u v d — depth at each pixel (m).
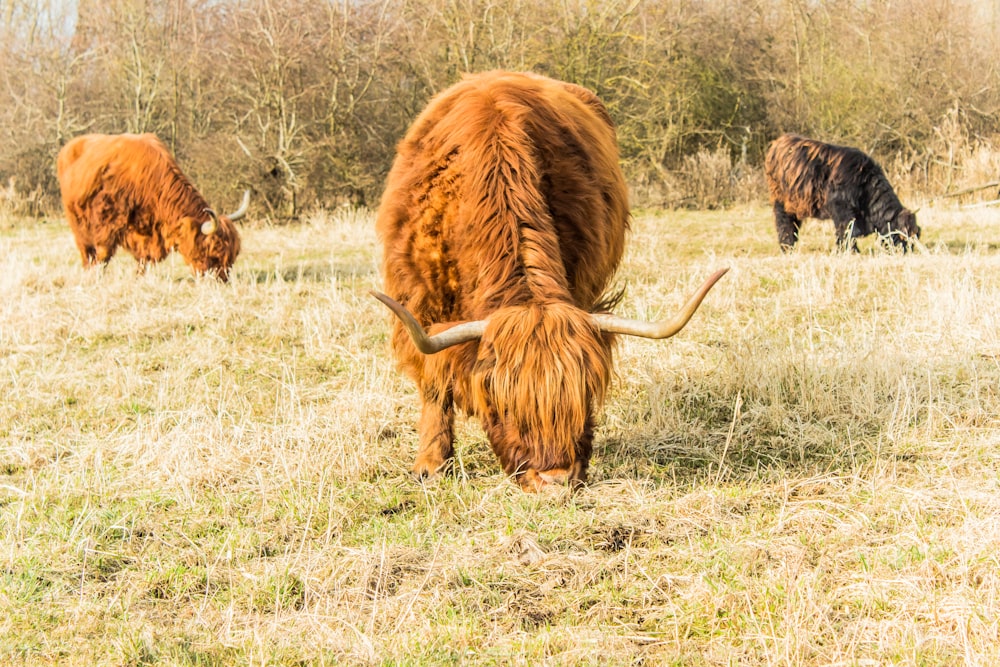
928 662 2.92
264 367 6.88
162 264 12.17
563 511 4.15
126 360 7.07
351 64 20.67
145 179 10.53
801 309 7.94
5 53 22.98
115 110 23.50
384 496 4.54
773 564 3.64
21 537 4.08
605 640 3.17
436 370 4.24
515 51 20.16
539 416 3.53
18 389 6.30
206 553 3.98
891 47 21.72
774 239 13.47
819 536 3.85
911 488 4.25
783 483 4.42
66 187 11.13
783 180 11.93
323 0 20.25
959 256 9.80
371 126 21.02
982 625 3.05
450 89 4.92
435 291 4.28
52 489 4.61
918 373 5.79
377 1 20.59
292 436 5.21
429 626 3.29
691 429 5.27
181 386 6.31
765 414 5.40
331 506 4.27
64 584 3.69
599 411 4.13
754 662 3.02
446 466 4.75
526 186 4.05
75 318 8.27
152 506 4.47
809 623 3.17
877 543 3.77
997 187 17.19
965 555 3.50
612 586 3.57
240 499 4.52
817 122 22.62
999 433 4.88
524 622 3.37
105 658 3.18
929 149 19.67
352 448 5.05
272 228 17.44
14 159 22.25
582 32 20.39
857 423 5.21
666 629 3.26
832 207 11.51
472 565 3.74
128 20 22.09
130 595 3.59
